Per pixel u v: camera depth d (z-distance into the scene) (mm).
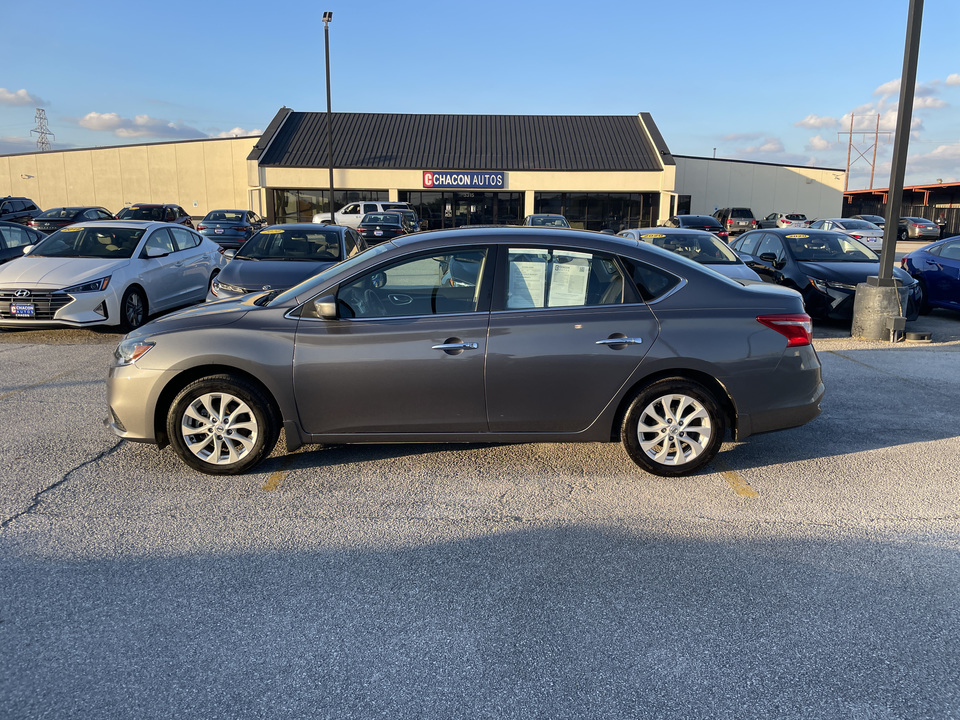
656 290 4320
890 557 3441
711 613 2951
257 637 2773
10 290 8602
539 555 3457
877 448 5047
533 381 4215
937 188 48531
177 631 2807
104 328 9922
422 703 2408
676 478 4469
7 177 43312
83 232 10148
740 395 4316
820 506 4047
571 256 4301
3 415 5676
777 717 2350
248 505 4020
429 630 2828
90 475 4441
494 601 3041
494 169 37219
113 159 43188
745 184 45625
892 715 2363
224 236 23688
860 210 54688
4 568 3287
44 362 7633
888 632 2822
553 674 2559
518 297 4262
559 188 37344
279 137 38906
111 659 2629
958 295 10898
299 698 2430
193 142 42969
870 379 6969
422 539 3623
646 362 4227
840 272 9875
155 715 2342
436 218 38125
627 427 4359
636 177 37250
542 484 4363
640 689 2480
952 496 4199
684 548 3533
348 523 3805
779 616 2934
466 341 4176
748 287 4523
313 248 9594
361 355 4180
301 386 4211
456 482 4383
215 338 4211
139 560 3377
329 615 2930
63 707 2373
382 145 39000
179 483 4328
